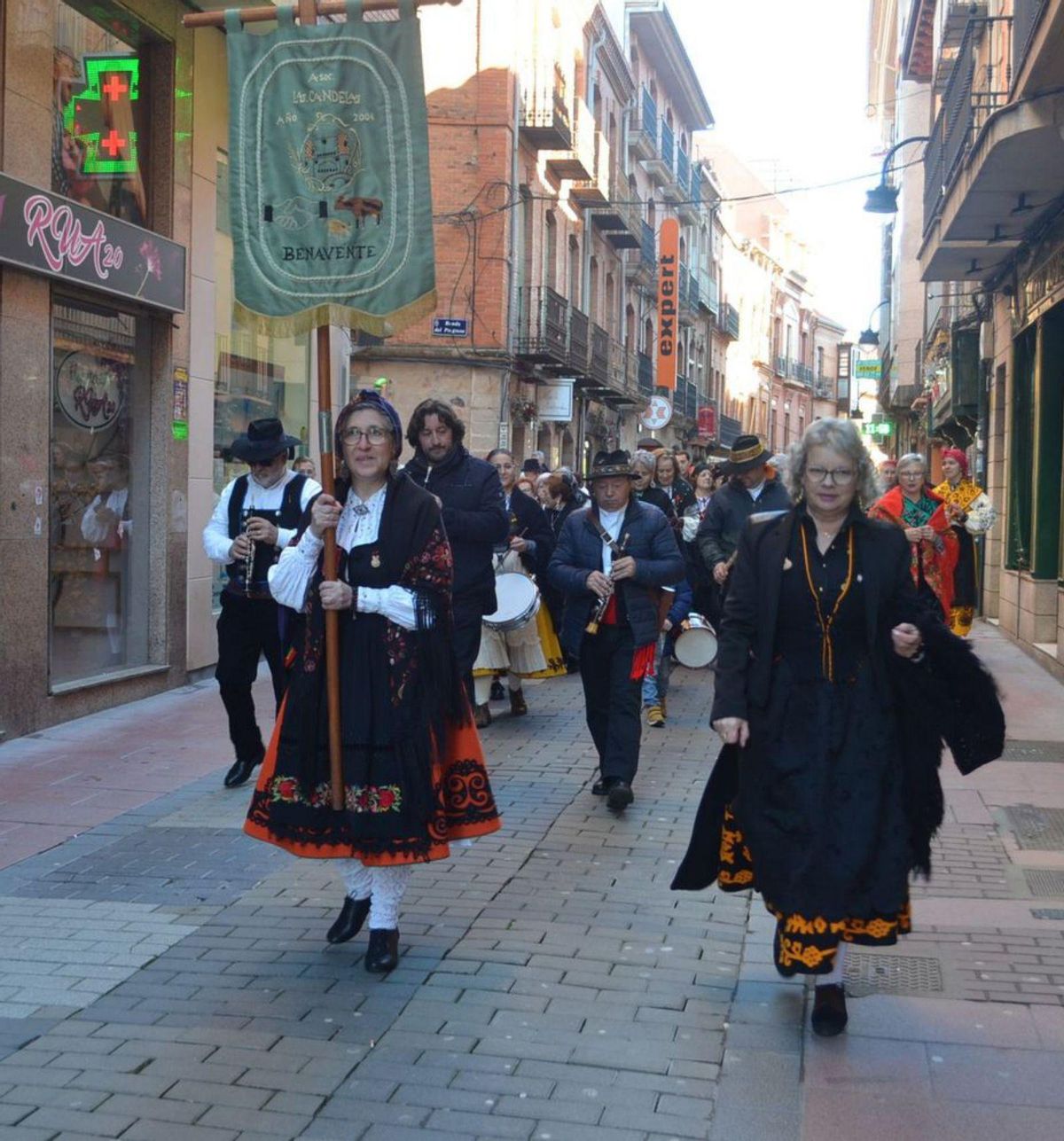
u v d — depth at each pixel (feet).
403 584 14.83
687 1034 13.71
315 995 14.61
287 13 15.84
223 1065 12.88
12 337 28.19
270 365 44.37
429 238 15.69
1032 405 47.29
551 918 17.26
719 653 13.96
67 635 31.81
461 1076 12.70
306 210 15.89
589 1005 14.42
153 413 35.50
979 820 22.21
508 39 75.97
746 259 200.23
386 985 14.89
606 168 104.27
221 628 24.02
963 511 33.45
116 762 26.55
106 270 31.45
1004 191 39.73
